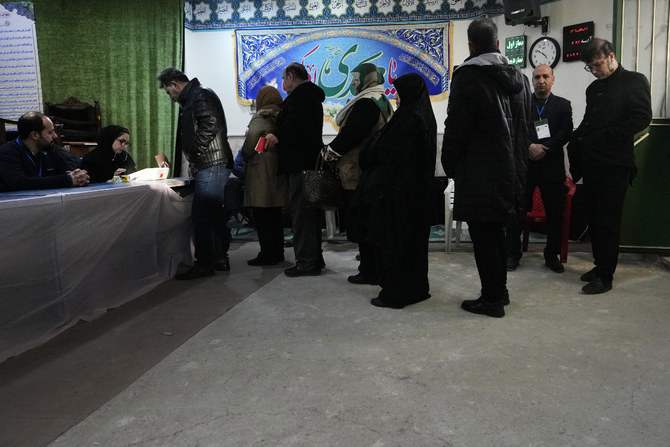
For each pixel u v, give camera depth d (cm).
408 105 276
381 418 165
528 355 216
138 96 608
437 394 181
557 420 162
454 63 605
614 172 309
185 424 163
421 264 297
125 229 303
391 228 281
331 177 331
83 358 220
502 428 158
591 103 329
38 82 599
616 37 397
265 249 407
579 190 509
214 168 361
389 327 255
